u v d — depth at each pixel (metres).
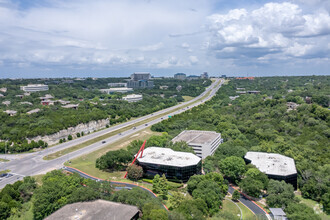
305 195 157.62
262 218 127.88
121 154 189.62
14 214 127.69
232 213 134.50
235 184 174.25
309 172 168.88
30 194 147.75
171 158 186.00
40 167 194.12
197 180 157.00
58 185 135.62
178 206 129.50
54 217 108.88
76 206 117.69
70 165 198.88
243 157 199.00
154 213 104.94
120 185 167.12
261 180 159.50
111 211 113.19
